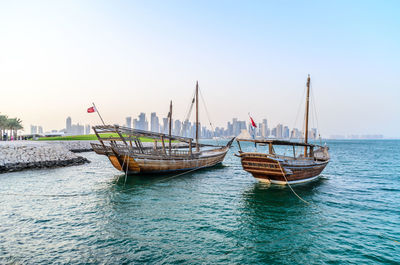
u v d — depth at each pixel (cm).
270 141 2353
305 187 2469
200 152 4178
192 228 1359
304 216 1592
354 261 1023
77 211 1641
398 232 1333
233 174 3328
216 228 1365
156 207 1747
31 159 3747
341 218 1562
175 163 3291
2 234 1248
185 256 1048
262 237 1257
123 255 1047
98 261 995
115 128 2800
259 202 1908
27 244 1141
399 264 997
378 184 2686
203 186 2502
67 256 1034
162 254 1061
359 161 5341
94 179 2828
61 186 2425
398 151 9250
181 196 2080
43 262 982
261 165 2367
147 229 1336
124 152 2792
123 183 2612
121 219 1489
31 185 2452
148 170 3031
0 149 3638
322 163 2917
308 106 3231
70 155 4538
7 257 1018
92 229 1328
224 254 1073
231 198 2022
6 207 1714
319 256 1065
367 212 1684
